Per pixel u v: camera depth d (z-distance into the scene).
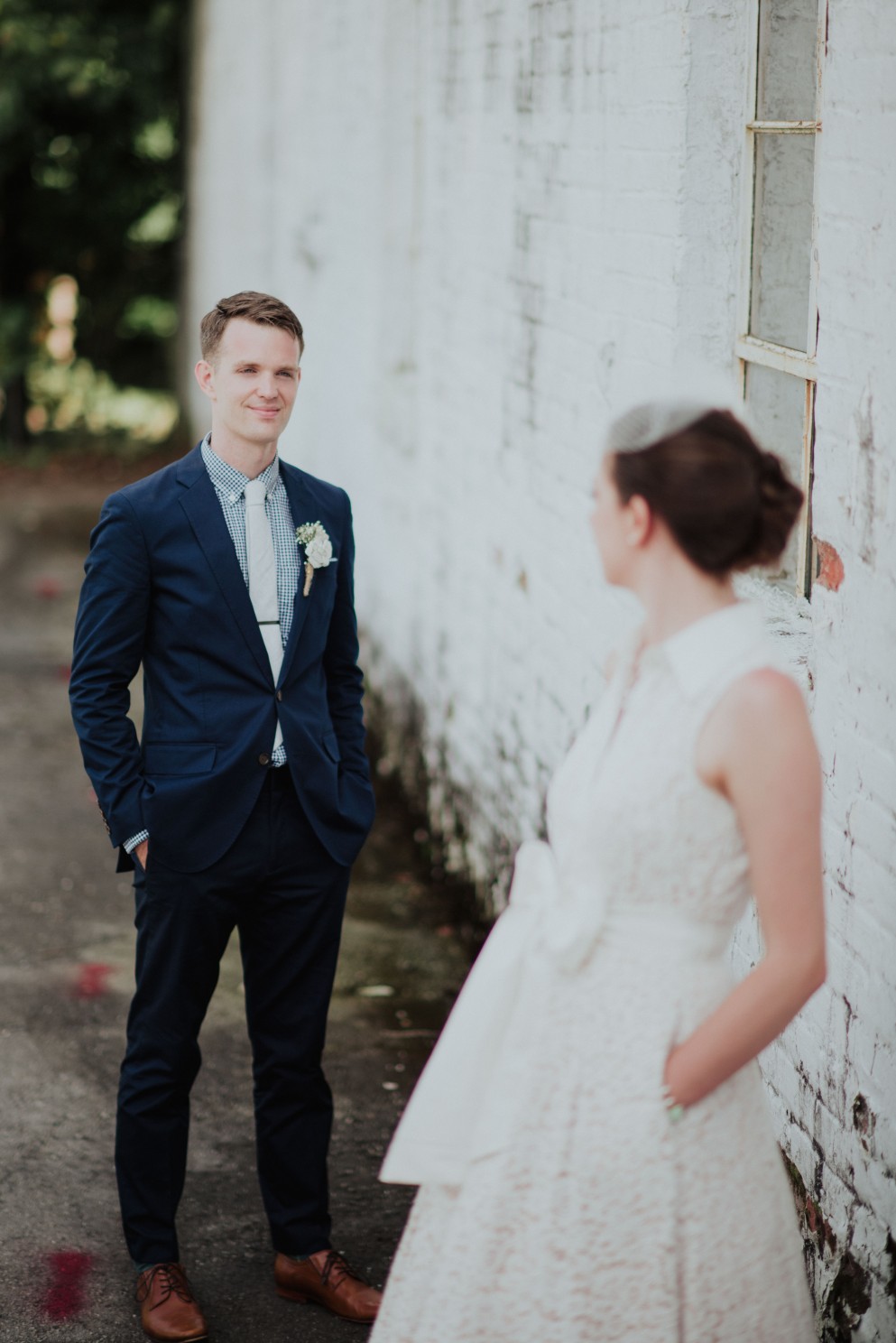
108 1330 3.22
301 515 3.19
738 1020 1.98
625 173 3.90
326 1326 3.26
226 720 3.10
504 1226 2.14
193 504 3.07
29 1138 3.99
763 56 3.41
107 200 15.95
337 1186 3.81
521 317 4.91
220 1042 4.56
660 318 3.69
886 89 2.64
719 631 2.02
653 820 2.03
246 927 3.26
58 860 6.01
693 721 2.00
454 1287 2.16
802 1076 3.11
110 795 3.09
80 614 3.10
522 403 4.92
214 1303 3.33
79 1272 3.43
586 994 2.11
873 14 2.68
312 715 3.19
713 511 1.99
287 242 10.15
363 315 7.57
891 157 2.64
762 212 3.46
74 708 3.11
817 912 1.96
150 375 17.28
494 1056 2.21
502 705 5.24
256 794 3.10
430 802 6.24
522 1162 2.13
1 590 10.40
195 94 15.19
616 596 4.09
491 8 5.12
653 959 2.08
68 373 16.69
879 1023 2.76
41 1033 4.58
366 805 3.30
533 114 4.69
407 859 6.11
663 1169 2.06
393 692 6.99
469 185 5.50
